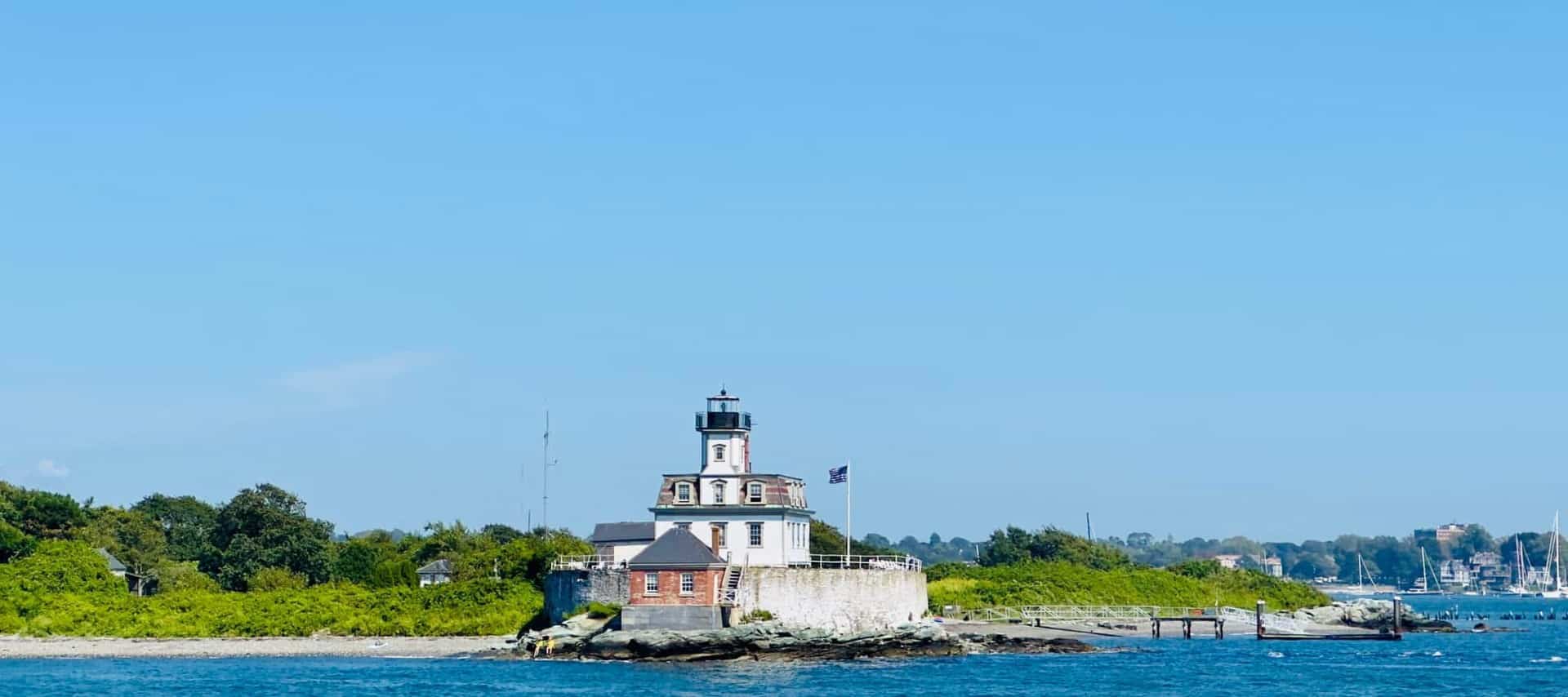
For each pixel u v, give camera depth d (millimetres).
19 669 142500
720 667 141875
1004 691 128000
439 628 167500
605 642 145875
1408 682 142250
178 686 129750
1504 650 183750
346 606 173000
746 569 149500
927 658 152125
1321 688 136375
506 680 132125
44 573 175125
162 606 173250
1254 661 159875
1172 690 132000
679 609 146125
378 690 126562
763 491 157625
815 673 138500
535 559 181625
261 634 167125
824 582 152125
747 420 161875
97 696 124125
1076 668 147625
